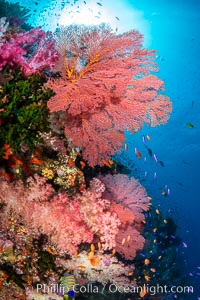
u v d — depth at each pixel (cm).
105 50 443
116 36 457
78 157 525
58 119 462
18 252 398
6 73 441
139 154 579
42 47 455
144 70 462
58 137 468
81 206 414
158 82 463
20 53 444
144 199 532
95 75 420
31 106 409
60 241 391
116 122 455
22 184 389
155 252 876
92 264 409
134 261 675
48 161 445
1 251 389
